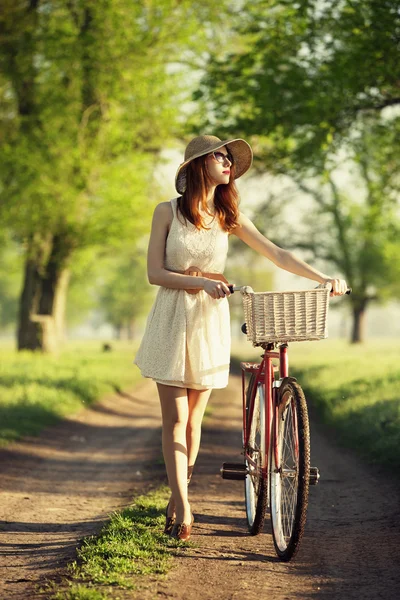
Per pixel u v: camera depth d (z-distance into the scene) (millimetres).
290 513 5371
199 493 8242
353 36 17531
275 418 5672
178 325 5445
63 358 36875
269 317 4953
